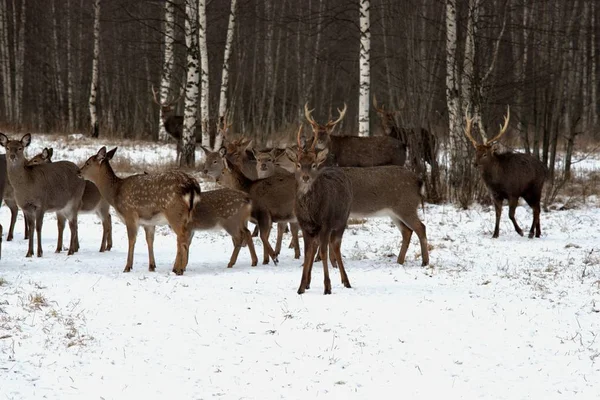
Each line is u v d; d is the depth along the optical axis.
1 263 10.93
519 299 8.98
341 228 9.44
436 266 10.98
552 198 17.00
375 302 8.76
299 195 9.05
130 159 21.97
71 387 6.23
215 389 6.27
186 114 21.61
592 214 16.20
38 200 11.48
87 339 7.27
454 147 18.45
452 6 18.95
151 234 10.64
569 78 29.78
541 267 10.98
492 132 27.06
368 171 11.05
